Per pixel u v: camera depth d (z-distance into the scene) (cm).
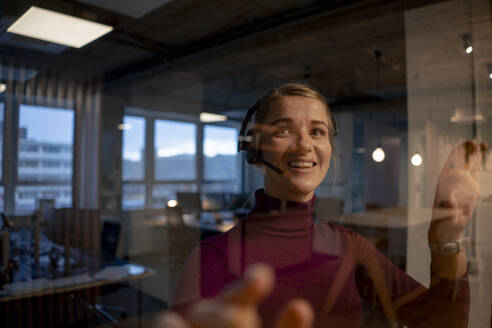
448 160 74
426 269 70
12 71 64
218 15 94
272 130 53
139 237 159
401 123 76
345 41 165
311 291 50
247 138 55
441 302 67
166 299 146
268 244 49
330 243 59
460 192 74
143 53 78
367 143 75
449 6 88
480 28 86
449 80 81
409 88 82
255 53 127
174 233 109
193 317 12
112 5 59
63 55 66
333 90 83
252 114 55
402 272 66
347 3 134
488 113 79
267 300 48
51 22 55
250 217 51
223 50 104
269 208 52
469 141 77
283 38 142
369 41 164
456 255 72
